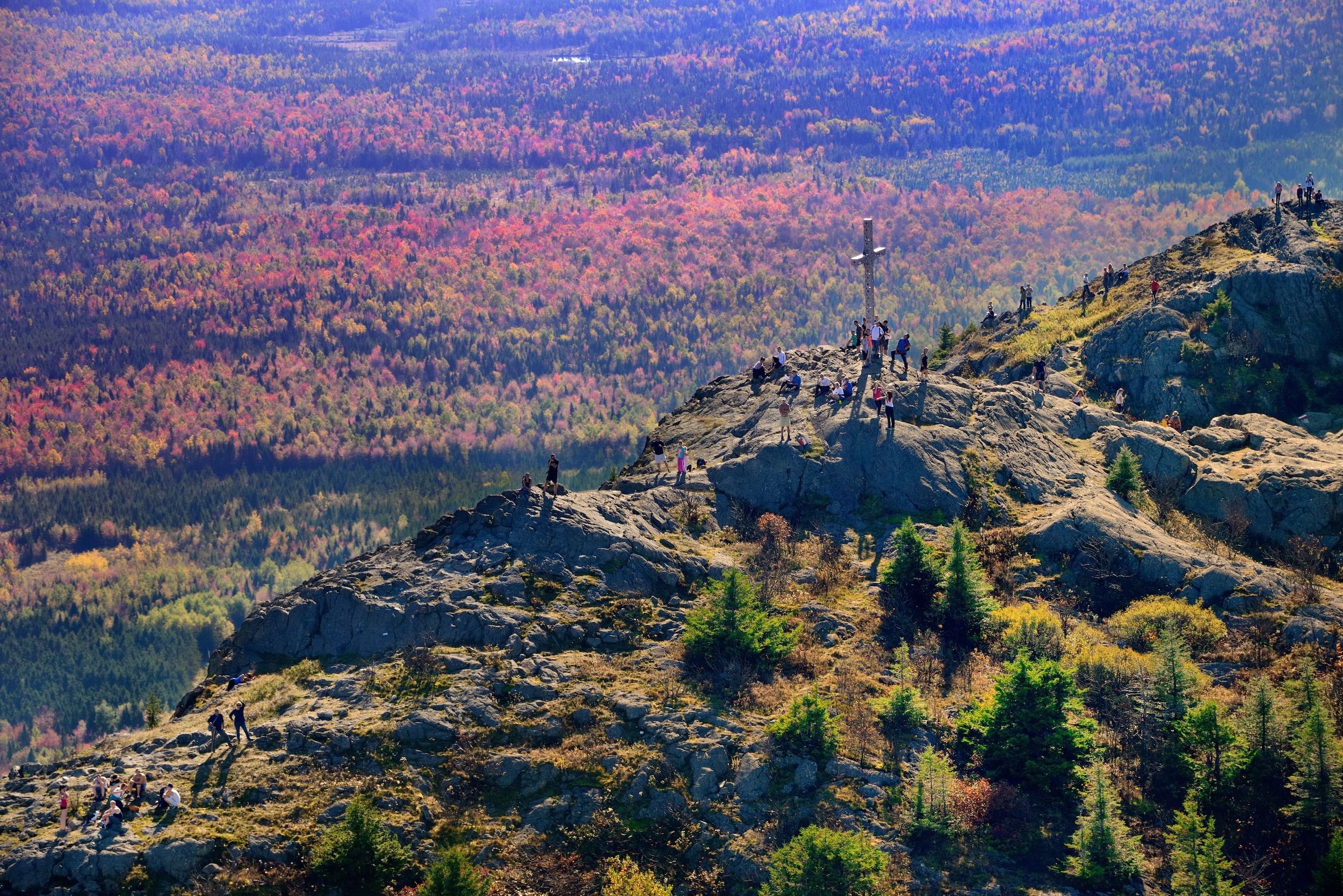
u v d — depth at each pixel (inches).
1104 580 3417.8
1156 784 2763.3
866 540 3572.8
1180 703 2874.0
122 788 2608.3
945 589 3262.8
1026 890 2488.9
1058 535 3526.1
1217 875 2396.7
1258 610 3277.6
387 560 3361.2
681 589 3324.3
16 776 2751.0
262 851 2497.5
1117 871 2507.4
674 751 2741.1
